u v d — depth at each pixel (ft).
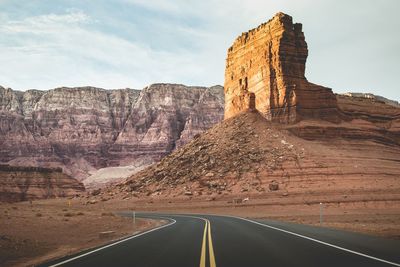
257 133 332.60
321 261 43.57
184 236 78.02
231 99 406.21
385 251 50.60
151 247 60.54
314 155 291.58
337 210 206.69
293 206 223.71
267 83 353.51
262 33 372.58
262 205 231.09
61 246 76.48
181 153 361.51
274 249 54.24
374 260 43.62
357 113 377.71
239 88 395.34
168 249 57.31
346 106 379.35
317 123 337.93
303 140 322.96
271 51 356.79
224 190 271.28
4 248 67.97
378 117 385.50
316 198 232.73
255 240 66.54
